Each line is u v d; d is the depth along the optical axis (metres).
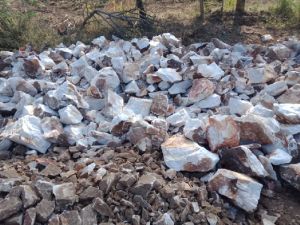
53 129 1.89
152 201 1.43
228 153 1.65
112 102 2.07
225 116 1.76
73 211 1.36
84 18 3.47
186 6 4.03
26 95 2.13
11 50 3.01
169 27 3.32
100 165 1.61
